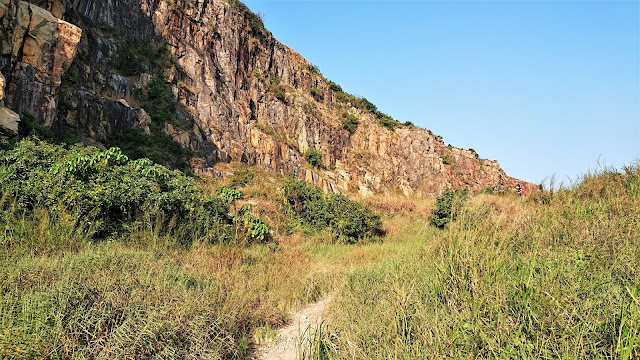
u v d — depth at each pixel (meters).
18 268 4.08
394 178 42.97
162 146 18.48
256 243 10.58
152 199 8.74
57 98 13.10
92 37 17.81
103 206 7.84
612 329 2.58
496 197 15.17
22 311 3.10
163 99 20.84
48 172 7.80
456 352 2.73
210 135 22.91
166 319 3.49
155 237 7.62
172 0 24.34
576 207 5.77
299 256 9.26
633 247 3.90
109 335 3.16
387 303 4.02
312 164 34.25
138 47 21.58
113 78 18.34
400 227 18.30
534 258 3.90
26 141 8.45
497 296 3.15
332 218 14.69
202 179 18.28
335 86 48.62
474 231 4.68
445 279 3.93
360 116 46.84
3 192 6.89
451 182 51.16
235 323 4.35
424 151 50.06
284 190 16.27
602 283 3.21
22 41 11.84
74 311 3.26
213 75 25.91
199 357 3.33
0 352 2.54
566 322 2.69
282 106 34.03
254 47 33.75
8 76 11.35
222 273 6.21
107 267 4.49
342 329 3.76
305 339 4.36
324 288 6.66
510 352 2.55
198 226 9.41
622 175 7.41
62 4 14.85
